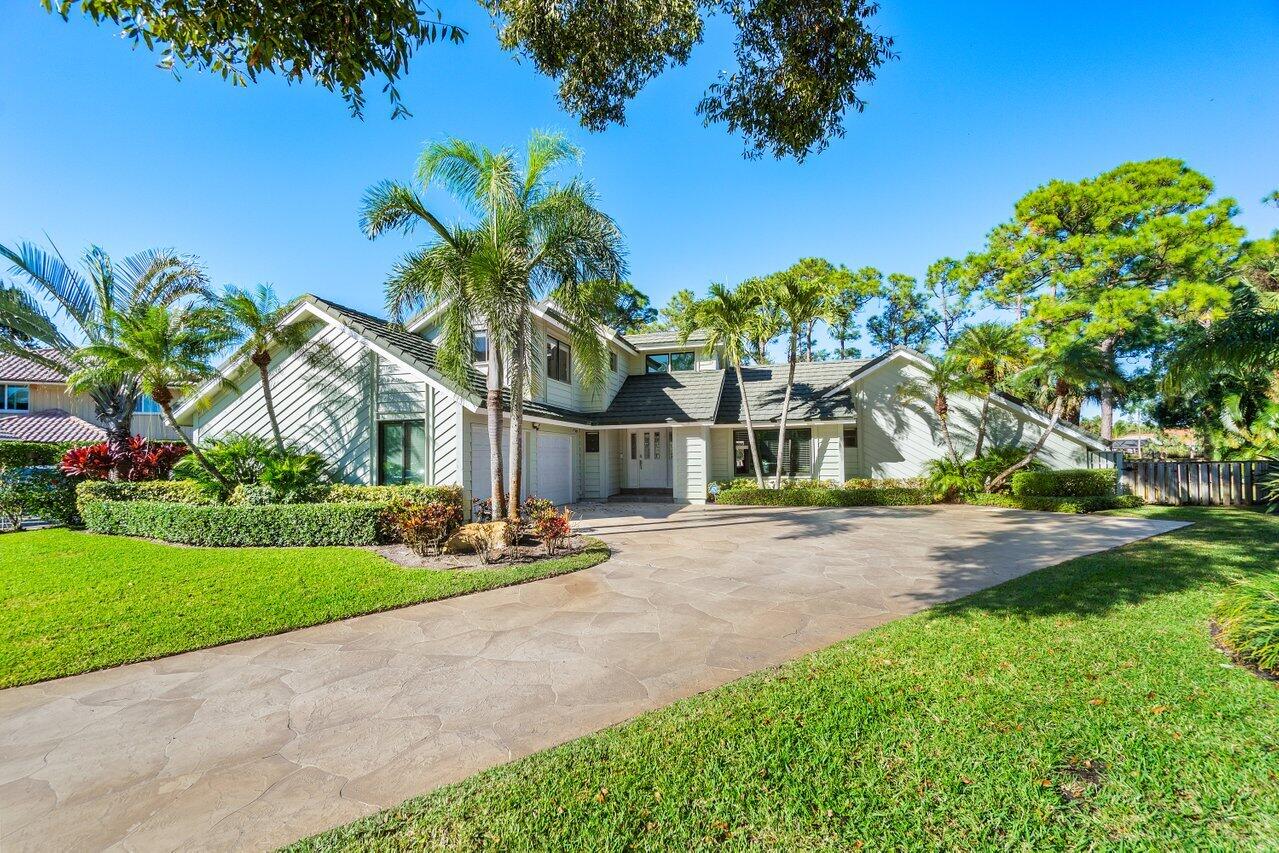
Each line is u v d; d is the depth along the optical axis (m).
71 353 12.06
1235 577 6.36
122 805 2.70
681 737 3.12
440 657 4.62
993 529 10.92
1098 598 5.63
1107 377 14.48
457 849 2.30
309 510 9.59
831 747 2.96
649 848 2.27
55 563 8.12
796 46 4.75
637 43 5.09
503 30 5.22
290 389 12.58
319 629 5.37
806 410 17.92
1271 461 13.73
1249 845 2.18
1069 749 2.88
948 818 2.39
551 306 14.88
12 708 3.78
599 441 18.31
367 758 3.11
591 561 8.09
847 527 11.48
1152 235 17.81
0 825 2.55
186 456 12.26
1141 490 15.69
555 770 2.84
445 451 11.49
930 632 4.76
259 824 2.54
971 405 17.00
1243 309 7.05
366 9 3.30
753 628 5.25
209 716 3.63
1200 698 3.40
